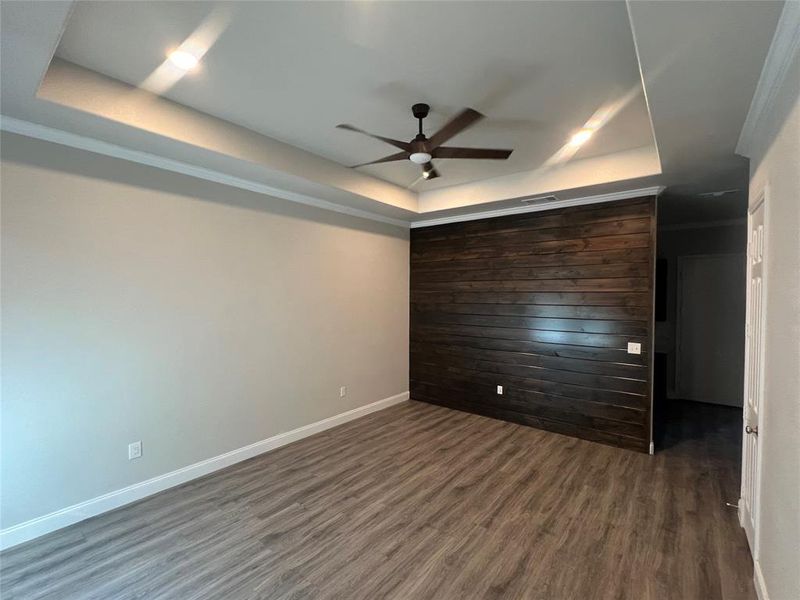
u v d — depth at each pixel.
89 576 2.14
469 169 4.00
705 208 4.62
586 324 4.10
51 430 2.56
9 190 2.40
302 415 4.20
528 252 4.51
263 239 3.82
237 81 2.39
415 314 5.61
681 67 1.74
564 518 2.69
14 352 2.42
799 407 1.42
